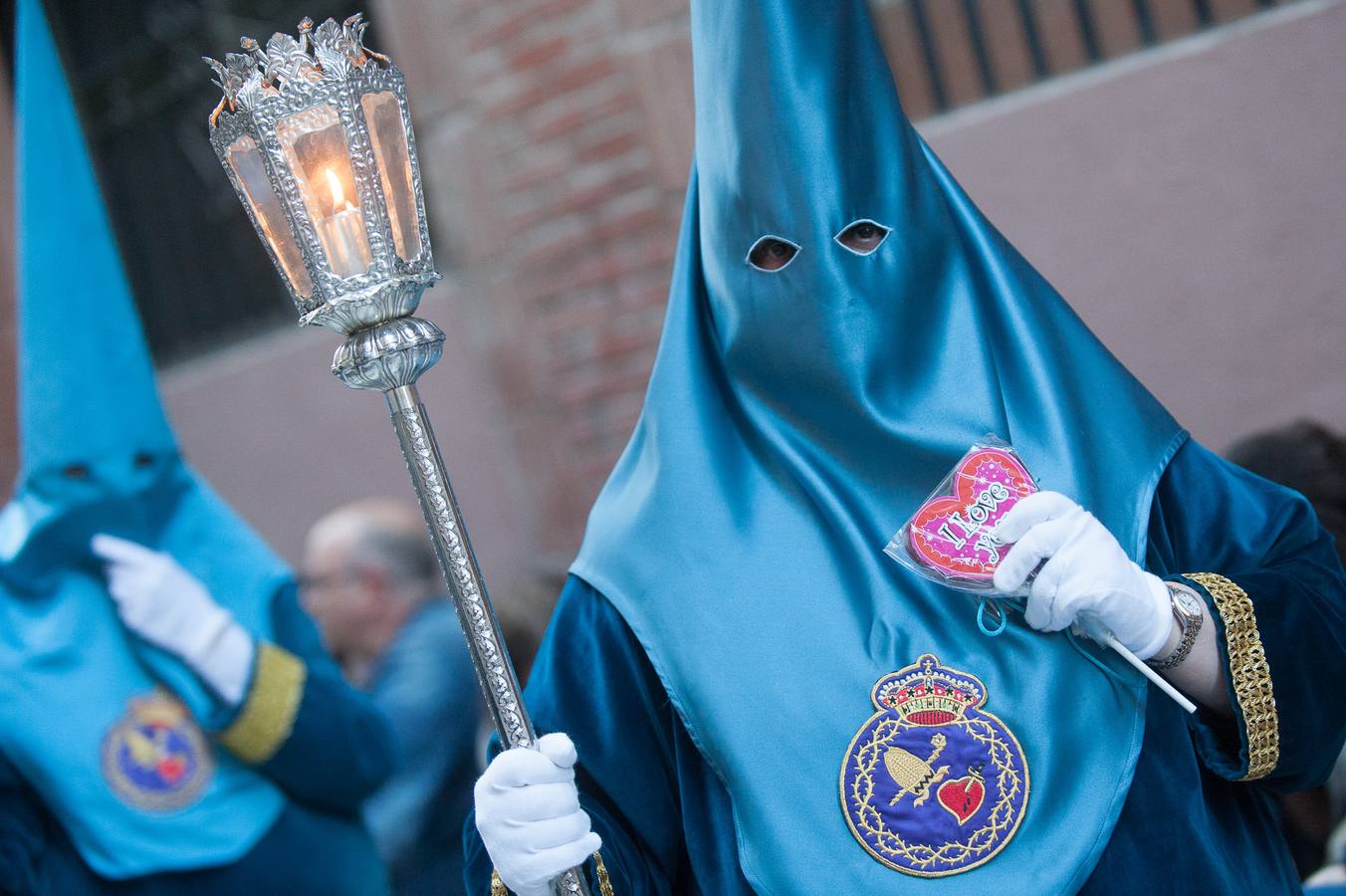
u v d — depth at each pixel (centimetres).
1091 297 361
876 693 170
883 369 180
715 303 188
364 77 147
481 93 434
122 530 291
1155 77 347
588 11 411
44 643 282
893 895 163
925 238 184
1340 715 168
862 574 176
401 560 352
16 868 270
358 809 296
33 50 294
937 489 171
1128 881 163
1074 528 164
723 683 174
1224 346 349
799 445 184
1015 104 364
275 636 294
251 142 148
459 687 330
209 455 517
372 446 482
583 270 428
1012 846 164
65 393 290
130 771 277
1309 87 333
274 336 506
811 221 180
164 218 520
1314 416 341
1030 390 181
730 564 179
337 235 147
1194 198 347
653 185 411
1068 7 359
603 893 168
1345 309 335
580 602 189
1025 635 171
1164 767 167
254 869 278
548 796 155
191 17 497
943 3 373
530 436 446
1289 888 172
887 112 187
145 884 275
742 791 170
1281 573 172
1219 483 183
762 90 182
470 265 448
